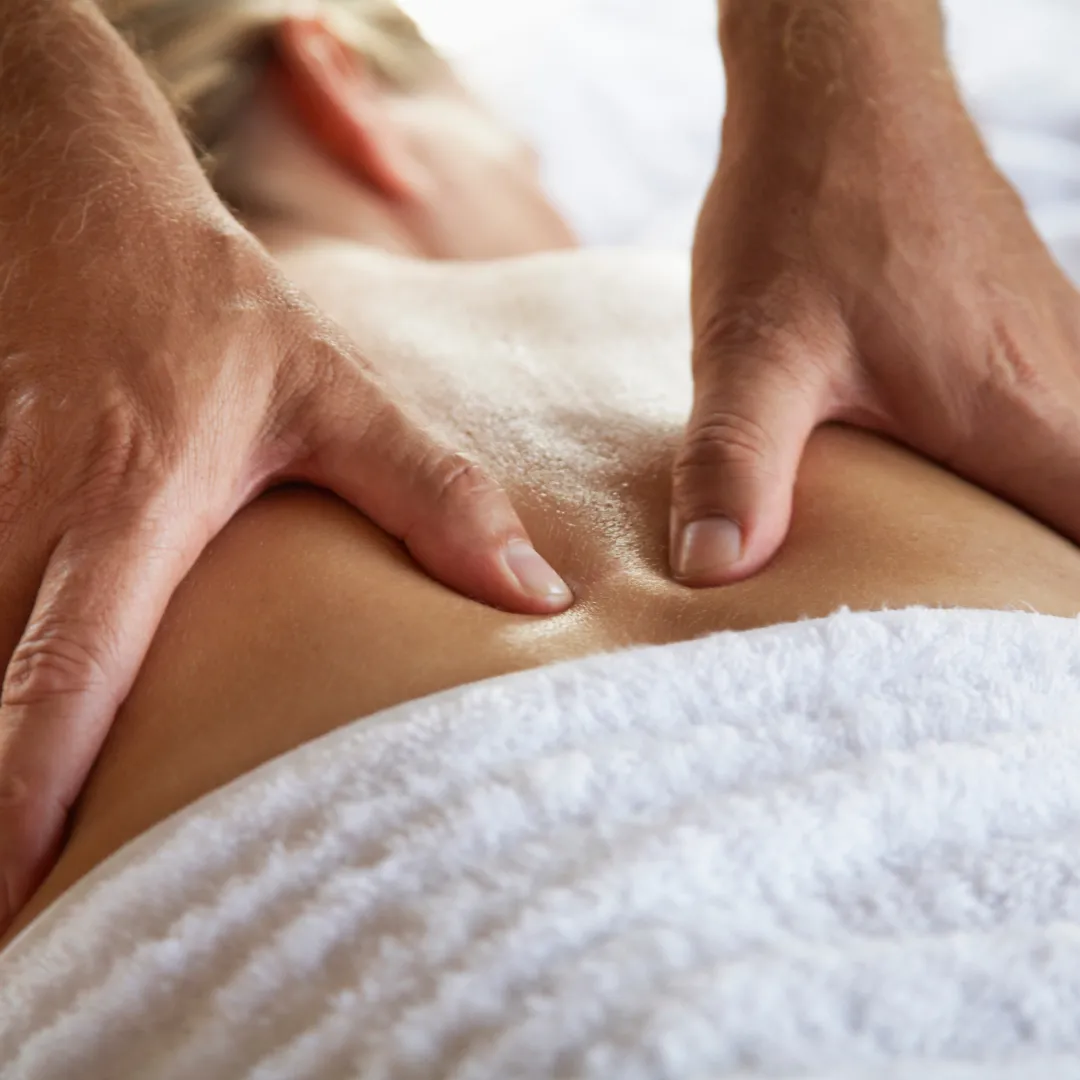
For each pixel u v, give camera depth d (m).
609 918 0.33
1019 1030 0.32
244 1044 0.35
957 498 0.58
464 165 1.10
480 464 0.55
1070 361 0.64
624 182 1.62
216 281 0.57
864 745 0.40
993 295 0.62
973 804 0.38
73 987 0.39
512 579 0.51
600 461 0.60
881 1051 0.31
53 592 0.49
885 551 0.53
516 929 0.33
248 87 0.95
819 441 0.60
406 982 0.33
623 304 0.76
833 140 0.63
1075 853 0.37
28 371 0.54
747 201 0.64
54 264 0.57
